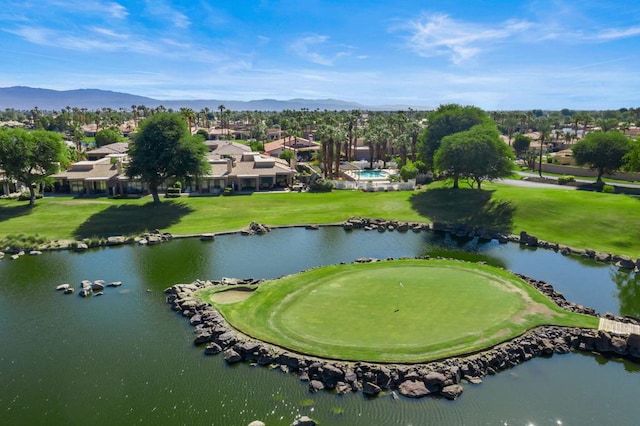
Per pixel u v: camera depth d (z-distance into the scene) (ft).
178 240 221.87
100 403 94.32
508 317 123.75
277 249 207.41
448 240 223.92
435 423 87.76
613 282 166.91
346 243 217.97
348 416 89.92
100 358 111.86
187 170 271.08
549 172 430.61
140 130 277.23
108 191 308.19
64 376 104.37
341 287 146.30
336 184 332.60
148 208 266.36
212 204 278.67
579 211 235.81
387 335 114.42
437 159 292.40
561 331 118.42
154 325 129.90
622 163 323.98
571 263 188.75
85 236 222.28
